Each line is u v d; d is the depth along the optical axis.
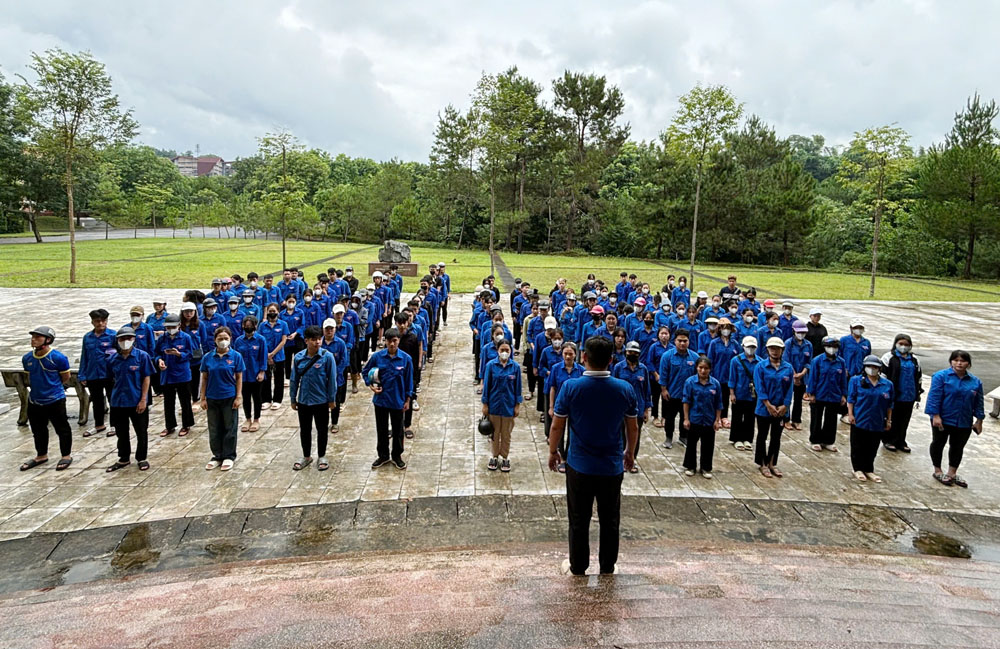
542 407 9.70
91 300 21.45
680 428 8.63
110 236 65.44
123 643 3.41
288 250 49.28
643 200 48.09
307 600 3.97
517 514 6.38
